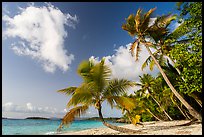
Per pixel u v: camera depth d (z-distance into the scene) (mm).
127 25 24359
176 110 40750
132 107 15711
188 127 18000
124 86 16422
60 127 15352
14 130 38906
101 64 16109
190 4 17531
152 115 46875
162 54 26047
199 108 32188
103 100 15977
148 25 23984
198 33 16703
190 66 17188
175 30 23750
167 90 29969
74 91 16641
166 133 14648
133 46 24188
